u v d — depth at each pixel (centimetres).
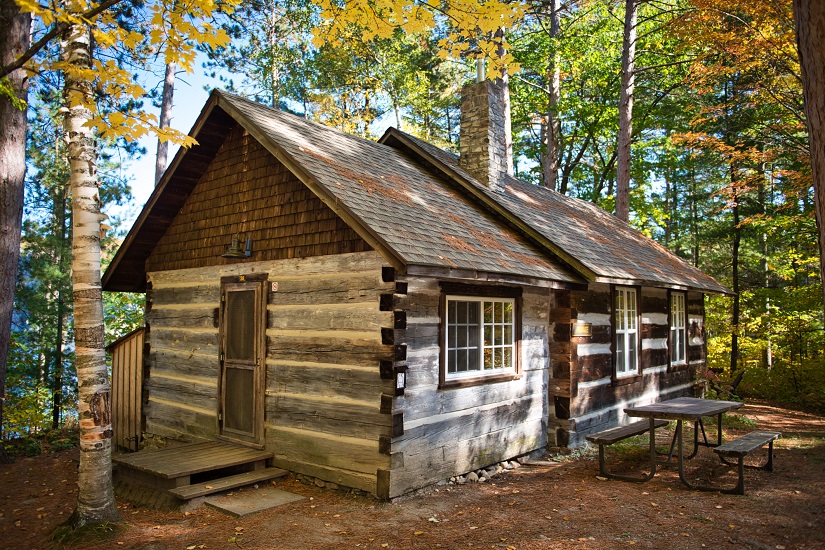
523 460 831
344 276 693
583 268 859
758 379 1642
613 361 1010
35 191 1667
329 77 2430
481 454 755
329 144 856
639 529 539
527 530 538
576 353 898
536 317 873
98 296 566
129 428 990
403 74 2516
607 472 741
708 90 1742
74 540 531
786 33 1245
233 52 2227
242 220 827
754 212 1905
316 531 542
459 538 520
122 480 706
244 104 809
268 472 719
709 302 2019
